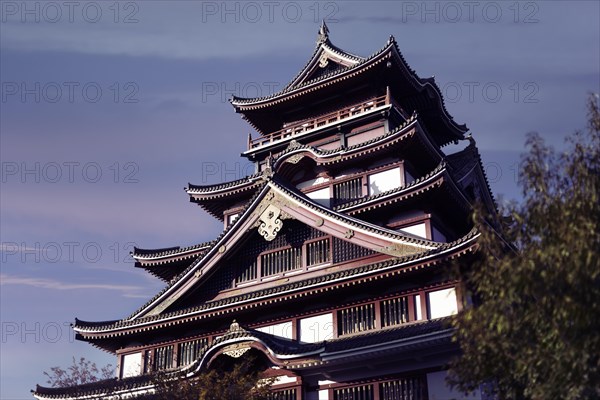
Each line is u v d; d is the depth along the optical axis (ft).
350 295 106.42
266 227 118.52
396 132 134.31
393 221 127.95
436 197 123.85
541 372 56.13
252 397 91.20
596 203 56.13
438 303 98.32
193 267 121.80
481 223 62.90
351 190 141.69
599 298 52.39
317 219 114.73
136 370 123.03
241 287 119.85
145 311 123.34
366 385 96.89
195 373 101.91
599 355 53.36
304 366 95.91
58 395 118.42
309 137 159.43
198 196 159.22
